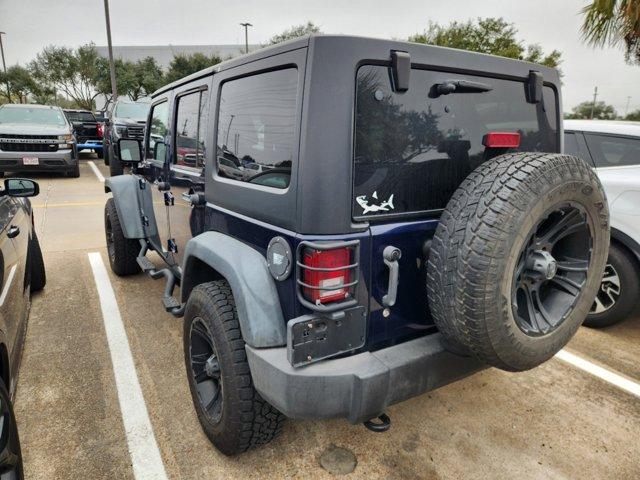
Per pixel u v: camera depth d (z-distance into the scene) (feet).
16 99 114.52
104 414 8.36
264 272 6.16
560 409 8.87
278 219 5.89
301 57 5.50
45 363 9.97
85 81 100.01
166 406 8.61
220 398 7.34
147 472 7.04
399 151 5.98
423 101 6.15
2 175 37.55
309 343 5.52
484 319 5.40
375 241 5.80
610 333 12.22
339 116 5.35
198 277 8.25
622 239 11.46
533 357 6.11
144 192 12.71
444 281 5.64
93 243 19.24
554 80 7.82
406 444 7.77
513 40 71.26
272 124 6.15
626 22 20.89
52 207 26.03
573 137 13.62
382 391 5.74
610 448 7.85
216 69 7.79
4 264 8.13
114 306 12.96
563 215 6.12
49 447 7.51
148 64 101.60
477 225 5.34
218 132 7.68
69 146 35.29
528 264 6.06
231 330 6.54
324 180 5.37
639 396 9.36
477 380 9.83
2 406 5.45
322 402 5.60
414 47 5.92
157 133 11.71
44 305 12.96
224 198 7.34
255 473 7.06
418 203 6.30
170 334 11.39
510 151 7.30
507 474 7.18
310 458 7.39
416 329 6.62
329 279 5.45
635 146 12.32
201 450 7.52
